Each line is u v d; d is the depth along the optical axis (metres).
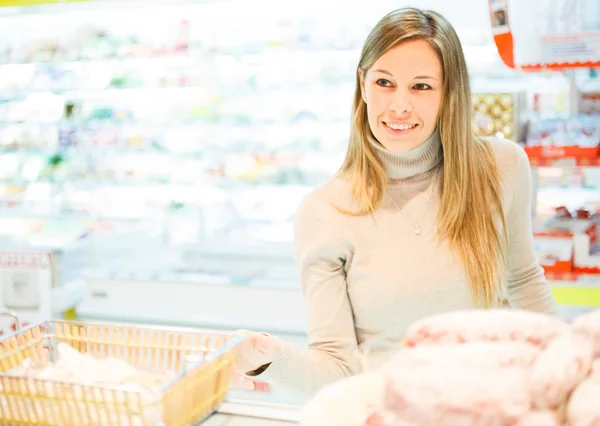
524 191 1.76
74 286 3.49
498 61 2.91
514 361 0.77
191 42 3.38
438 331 0.85
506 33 2.76
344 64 3.28
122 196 3.64
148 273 3.33
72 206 3.69
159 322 3.29
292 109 3.42
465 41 2.92
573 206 2.93
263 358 1.43
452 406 0.72
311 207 1.70
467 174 1.61
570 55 2.71
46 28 3.59
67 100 3.67
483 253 1.60
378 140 1.62
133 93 3.56
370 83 1.56
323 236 1.66
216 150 3.55
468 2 2.92
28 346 1.37
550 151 2.76
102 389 1.08
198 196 3.54
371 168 1.66
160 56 3.40
